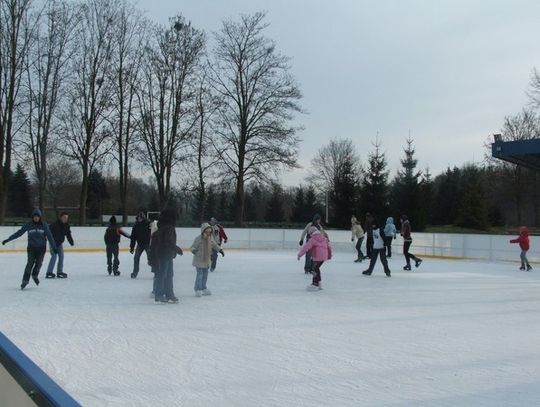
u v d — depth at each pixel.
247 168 35.09
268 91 34.62
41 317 8.18
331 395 4.62
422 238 25.02
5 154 30.09
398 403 4.42
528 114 46.75
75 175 58.88
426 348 6.46
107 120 33.22
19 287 11.66
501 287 12.88
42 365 5.49
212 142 35.06
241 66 34.56
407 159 44.28
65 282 12.68
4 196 30.09
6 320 7.92
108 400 4.42
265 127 34.66
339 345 6.57
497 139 20.30
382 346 6.54
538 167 22.73
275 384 4.93
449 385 4.94
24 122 30.91
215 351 6.18
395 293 11.56
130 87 33.31
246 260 20.45
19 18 29.47
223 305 9.61
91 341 6.61
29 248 11.36
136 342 6.58
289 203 72.94
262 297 10.66
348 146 71.00
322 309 9.33
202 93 34.19
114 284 12.38
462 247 23.17
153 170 34.22
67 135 32.28
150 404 4.33
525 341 6.91
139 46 33.25
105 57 32.56
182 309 9.10
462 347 6.54
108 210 63.88
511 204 50.12
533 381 5.09
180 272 15.45
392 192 45.59
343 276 14.93
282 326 7.74
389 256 23.30
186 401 4.42
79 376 5.11
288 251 26.67
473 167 54.88
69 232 13.76
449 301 10.49
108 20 32.34
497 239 21.81
